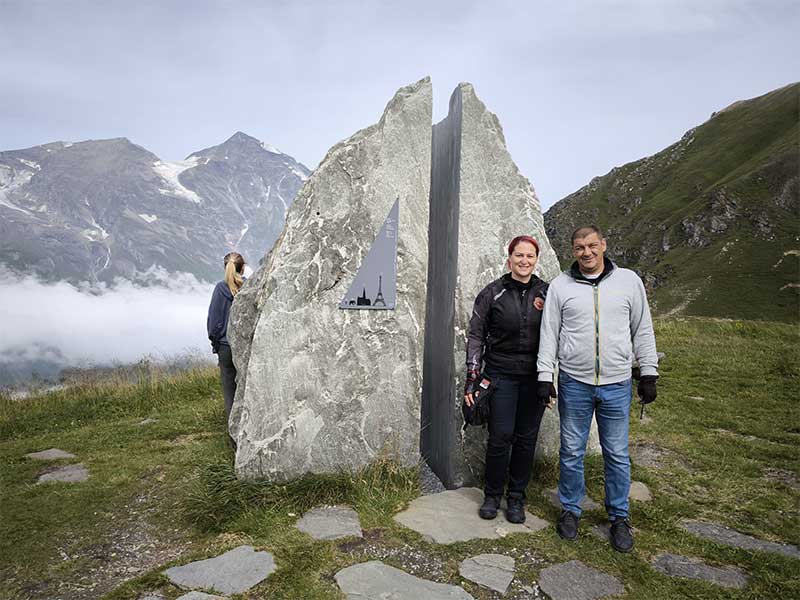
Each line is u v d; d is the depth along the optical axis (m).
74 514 4.62
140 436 6.98
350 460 4.74
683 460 5.44
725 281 81.81
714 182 108.12
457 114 5.09
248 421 4.61
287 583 3.29
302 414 4.68
